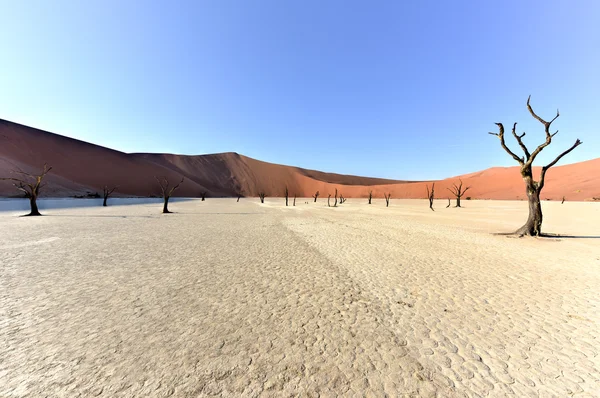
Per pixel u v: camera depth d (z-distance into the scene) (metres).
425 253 8.94
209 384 2.76
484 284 5.92
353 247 9.90
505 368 3.06
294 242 10.87
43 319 4.12
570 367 3.08
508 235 12.93
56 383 2.75
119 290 5.41
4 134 72.69
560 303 4.90
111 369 2.96
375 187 120.56
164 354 3.25
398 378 2.88
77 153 86.31
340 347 3.45
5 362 3.07
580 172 87.25
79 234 12.38
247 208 37.12
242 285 5.78
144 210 30.28
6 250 8.98
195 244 10.40
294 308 4.63
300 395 2.63
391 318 4.28
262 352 3.32
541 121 11.91
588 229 15.58
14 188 55.56
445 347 3.48
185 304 4.76
